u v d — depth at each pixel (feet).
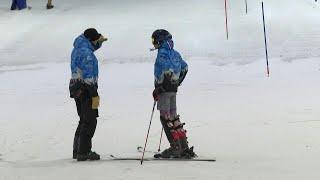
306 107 117.70
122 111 123.54
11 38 239.30
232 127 101.40
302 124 100.37
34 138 99.45
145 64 191.31
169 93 73.77
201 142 89.35
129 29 241.76
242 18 249.75
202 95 140.26
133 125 107.55
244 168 66.49
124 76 174.29
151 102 133.69
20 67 197.88
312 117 106.63
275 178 60.13
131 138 95.45
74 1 346.74
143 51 207.92
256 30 225.97
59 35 239.09
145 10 290.97
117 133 100.37
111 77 173.88
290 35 216.13
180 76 76.07
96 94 73.82
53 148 90.22
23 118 121.29
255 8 273.54
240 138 91.15
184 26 240.53
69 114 124.06
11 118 121.80
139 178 61.21
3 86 167.43
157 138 94.79
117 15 279.28
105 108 128.06
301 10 264.52
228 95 138.62
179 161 73.00
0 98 149.69
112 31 239.71
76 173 65.21
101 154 82.12
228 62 186.80
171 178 61.00
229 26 235.40
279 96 133.28
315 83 148.97
